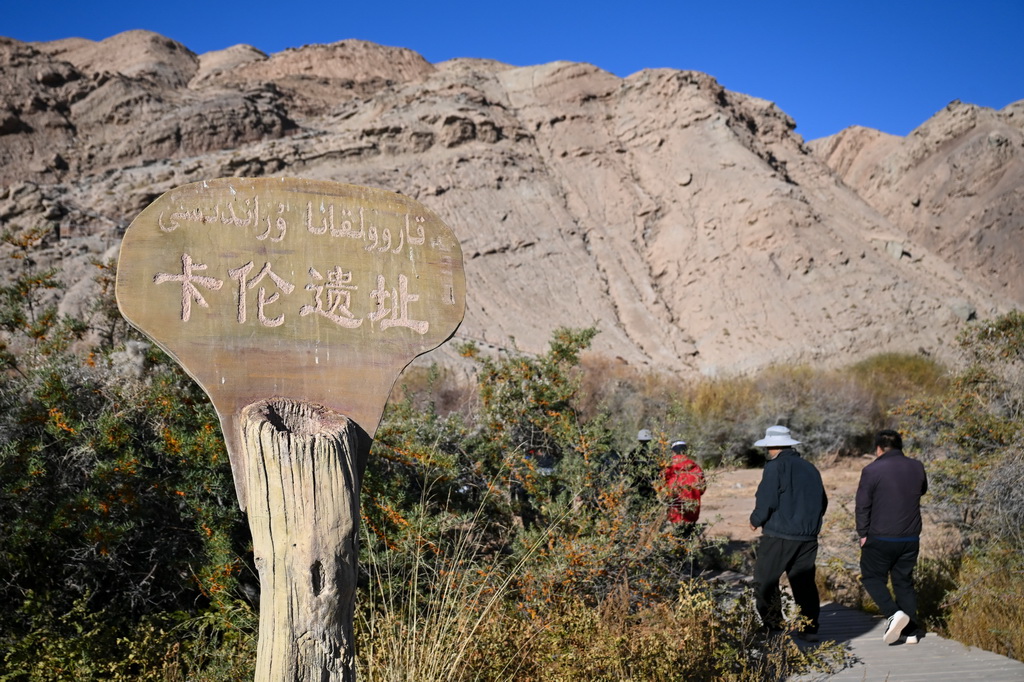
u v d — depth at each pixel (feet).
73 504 15.83
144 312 8.65
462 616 14.38
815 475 19.67
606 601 17.02
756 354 138.82
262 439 8.16
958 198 251.39
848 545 26.89
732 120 198.39
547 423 22.48
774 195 166.71
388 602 16.67
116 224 156.25
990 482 24.21
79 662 14.02
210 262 9.03
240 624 15.37
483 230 166.81
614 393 62.85
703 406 66.08
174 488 17.07
